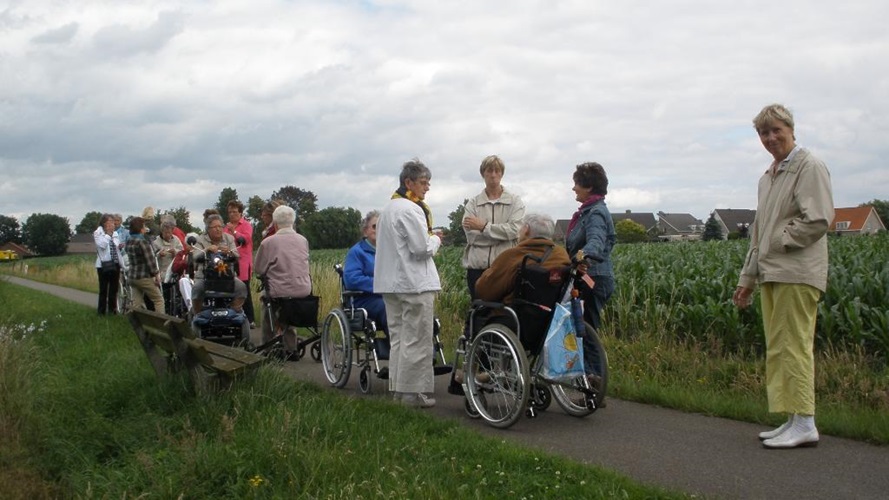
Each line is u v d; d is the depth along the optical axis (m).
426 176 7.00
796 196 5.44
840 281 10.63
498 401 6.49
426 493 4.41
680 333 10.51
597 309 6.92
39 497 4.93
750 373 7.91
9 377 6.59
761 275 5.61
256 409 6.13
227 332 9.44
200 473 4.92
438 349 7.78
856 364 7.88
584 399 6.64
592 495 4.38
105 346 10.20
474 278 7.75
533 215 6.61
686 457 5.27
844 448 5.43
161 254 13.52
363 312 7.72
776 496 4.44
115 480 4.96
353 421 5.92
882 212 88.94
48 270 42.81
